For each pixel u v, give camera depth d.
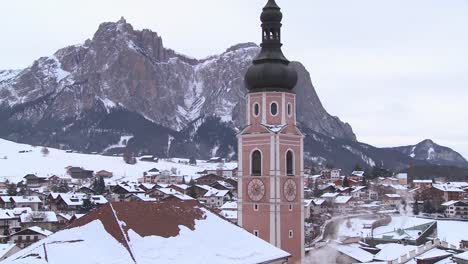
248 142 101.62
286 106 101.69
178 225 68.50
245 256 68.88
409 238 188.50
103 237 62.56
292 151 102.06
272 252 71.94
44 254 58.84
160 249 63.28
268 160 99.50
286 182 100.50
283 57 103.38
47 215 192.25
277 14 103.38
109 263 58.91
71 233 63.00
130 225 64.50
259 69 101.81
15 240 159.88
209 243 68.38
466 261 106.31
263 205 99.56
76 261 58.16
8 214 187.88
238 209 102.31
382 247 152.38
